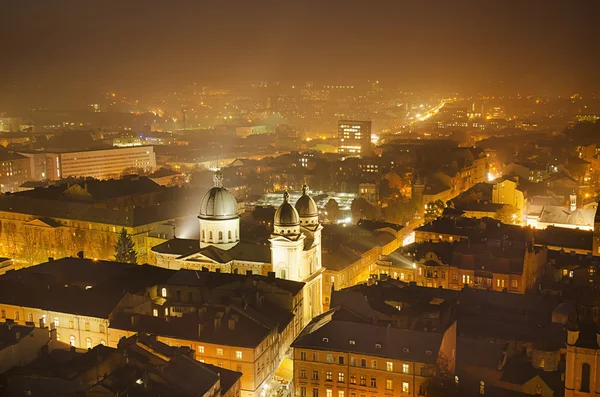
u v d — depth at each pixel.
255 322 186.62
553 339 175.38
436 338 161.75
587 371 138.50
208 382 150.75
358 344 165.50
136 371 145.12
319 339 169.50
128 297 195.88
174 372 148.75
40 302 197.25
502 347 170.62
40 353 167.38
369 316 182.88
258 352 179.50
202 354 180.25
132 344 151.88
